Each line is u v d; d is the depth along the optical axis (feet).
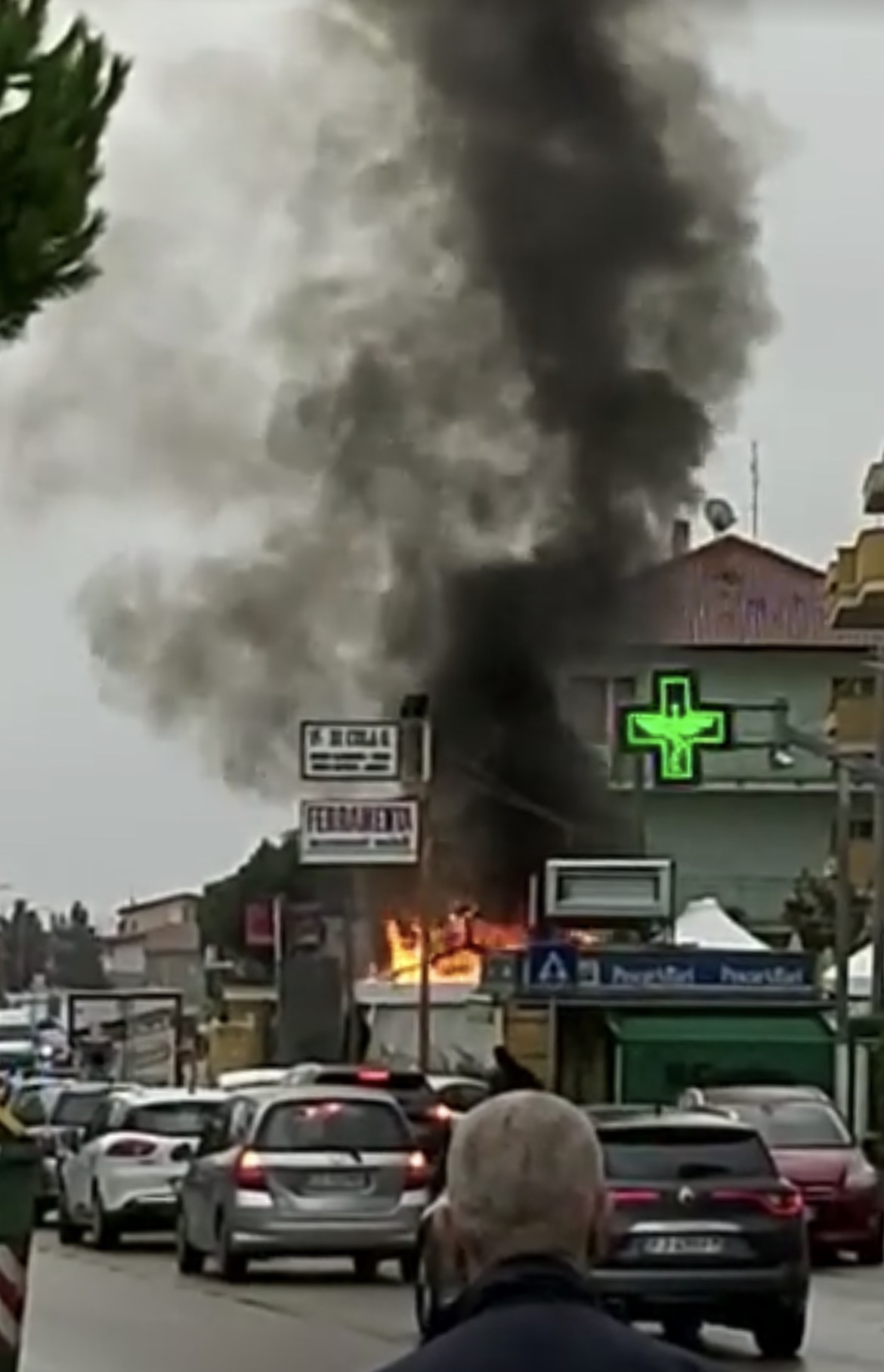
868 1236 120.67
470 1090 149.79
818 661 281.74
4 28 37.76
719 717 110.52
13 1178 47.42
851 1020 172.24
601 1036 180.24
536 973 180.04
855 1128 163.22
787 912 259.60
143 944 591.37
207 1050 315.37
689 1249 79.82
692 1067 177.37
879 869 170.40
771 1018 178.19
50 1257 122.72
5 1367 46.93
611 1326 16.53
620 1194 80.02
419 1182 105.19
